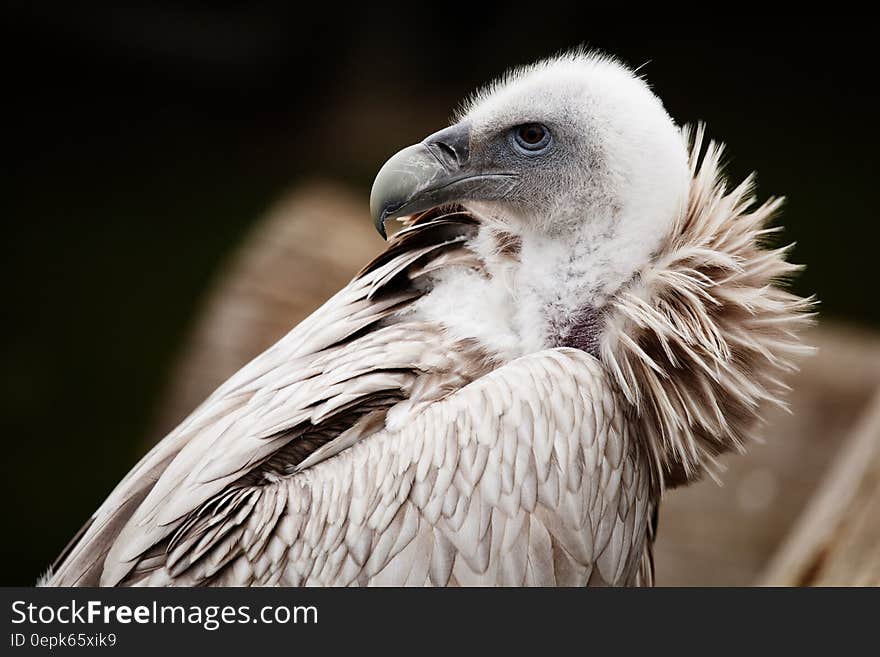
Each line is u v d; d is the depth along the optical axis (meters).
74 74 21.16
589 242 4.06
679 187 4.02
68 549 4.35
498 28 20.81
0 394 13.58
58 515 11.61
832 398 7.59
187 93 21.09
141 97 21.00
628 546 3.95
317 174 19.05
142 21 21.36
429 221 4.41
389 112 20.22
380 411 3.81
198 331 8.63
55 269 16.48
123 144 19.84
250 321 8.43
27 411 13.31
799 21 21.14
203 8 21.59
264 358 4.25
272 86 20.97
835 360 7.75
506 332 4.05
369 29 20.89
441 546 3.57
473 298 4.09
